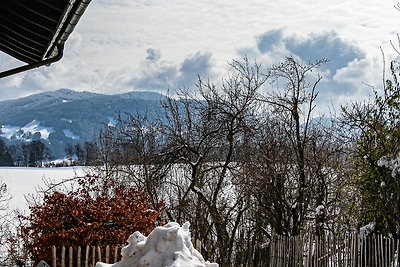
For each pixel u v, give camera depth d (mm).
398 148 14422
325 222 16188
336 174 16891
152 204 16812
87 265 10570
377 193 14414
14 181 28609
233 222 18656
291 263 13812
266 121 18438
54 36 7703
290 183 17391
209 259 17219
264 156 17344
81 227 11930
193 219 18047
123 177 18672
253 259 17141
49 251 11961
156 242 3783
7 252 15211
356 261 12961
